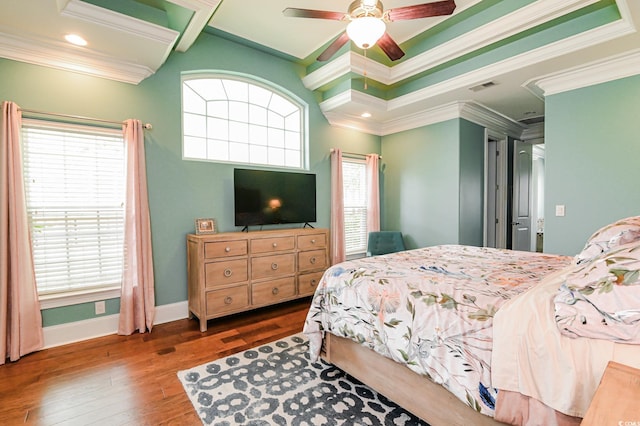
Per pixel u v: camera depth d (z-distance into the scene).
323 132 4.36
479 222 4.51
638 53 2.63
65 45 2.48
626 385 0.76
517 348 1.16
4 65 2.36
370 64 3.63
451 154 4.16
